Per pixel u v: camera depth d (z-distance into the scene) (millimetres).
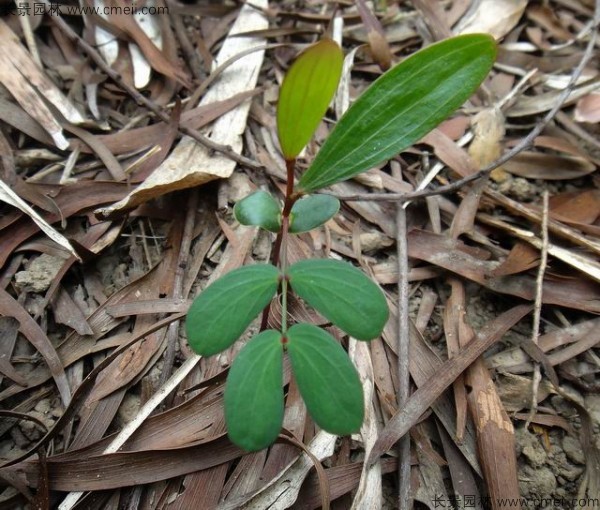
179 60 264
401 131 140
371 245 217
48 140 226
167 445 167
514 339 201
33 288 192
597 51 282
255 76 254
